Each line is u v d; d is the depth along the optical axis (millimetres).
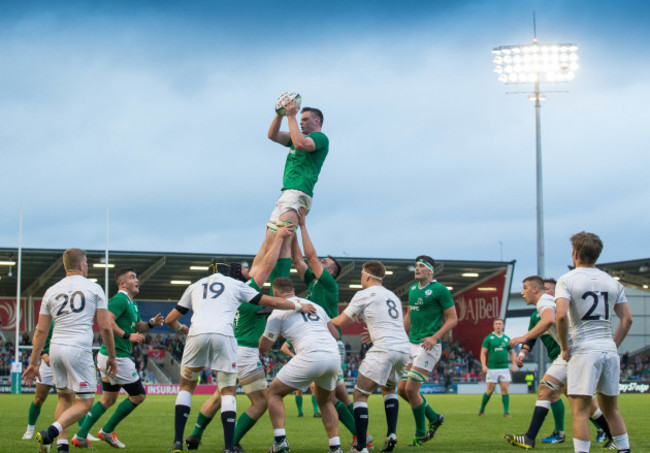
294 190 9594
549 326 9898
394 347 9133
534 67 37188
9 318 43125
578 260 7613
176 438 8359
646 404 23812
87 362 8336
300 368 8516
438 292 10641
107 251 35156
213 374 38406
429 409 10789
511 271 42625
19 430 12641
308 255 9805
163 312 46250
